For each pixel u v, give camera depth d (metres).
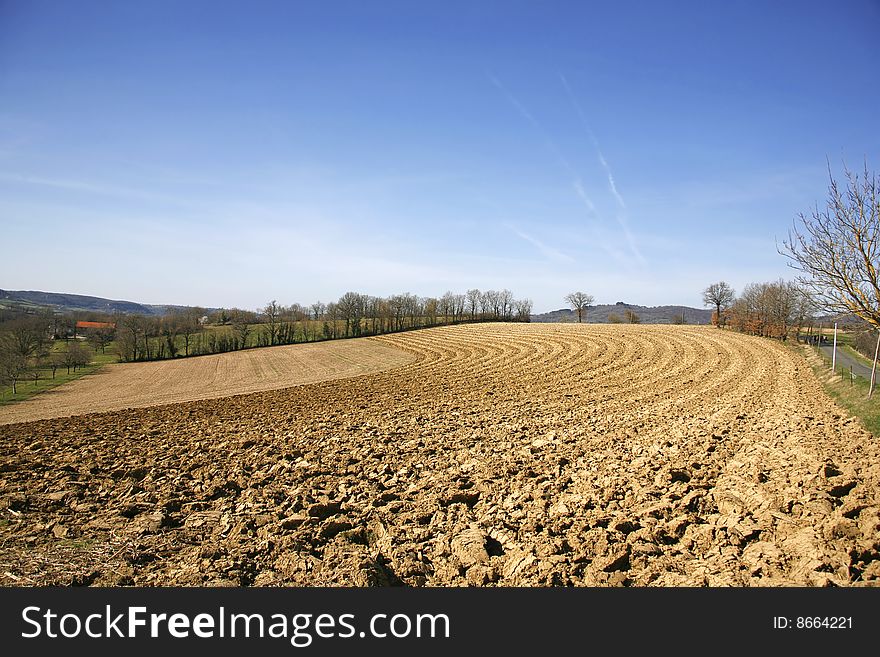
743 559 7.46
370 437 18.00
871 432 14.39
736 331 67.94
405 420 21.66
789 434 15.05
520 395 28.78
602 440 16.19
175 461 15.28
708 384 30.23
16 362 56.81
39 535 9.13
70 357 72.56
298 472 13.36
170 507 10.93
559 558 7.74
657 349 49.66
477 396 29.05
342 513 10.40
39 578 7.55
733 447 14.30
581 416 21.11
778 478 10.71
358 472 13.51
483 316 126.88
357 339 94.06
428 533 9.12
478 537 8.70
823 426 15.94
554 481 11.82
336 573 7.64
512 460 14.10
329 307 111.38
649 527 8.73
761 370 35.38
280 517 10.12
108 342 93.12
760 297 65.50
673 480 11.59
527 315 133.00
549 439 16.61
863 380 24.38
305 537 8.97
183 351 88.44
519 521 9.51
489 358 52.78
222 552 8.42
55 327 94.25
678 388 29.16
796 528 8.09
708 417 19.41
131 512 10.55
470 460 14.25
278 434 19.30
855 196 11.94
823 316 13.38
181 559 8.23
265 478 13.07
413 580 7.55
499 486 11.72
